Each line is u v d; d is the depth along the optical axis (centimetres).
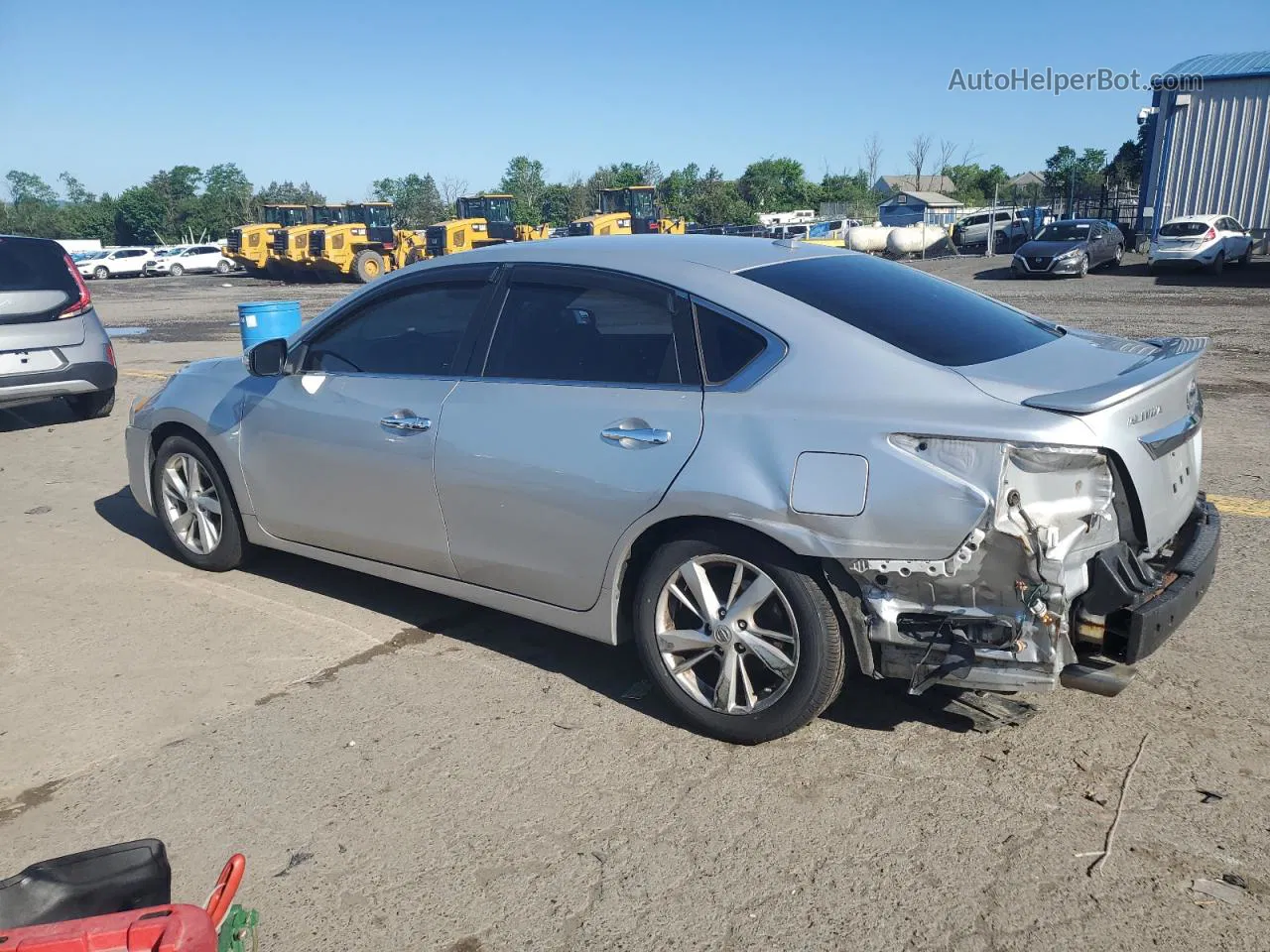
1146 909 255
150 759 342
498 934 257
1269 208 2539
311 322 453
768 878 273
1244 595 441
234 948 181
